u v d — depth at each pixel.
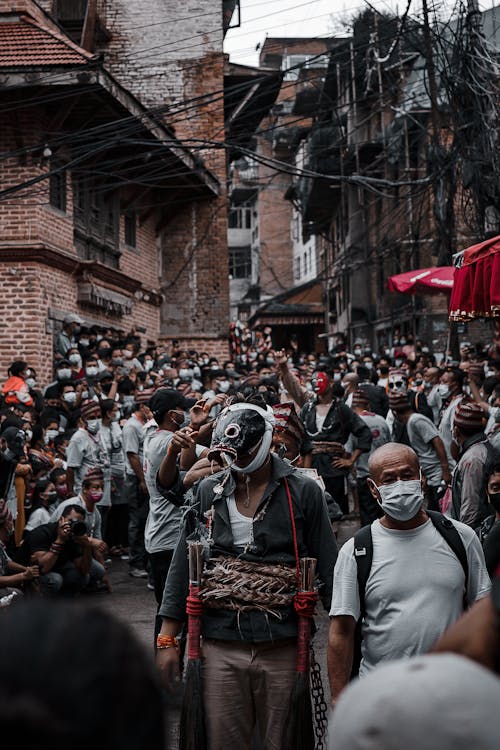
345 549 3.50
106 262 19.56
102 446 10.50
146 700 0.83
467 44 14.25
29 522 9.28
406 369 17.64
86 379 14.42
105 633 0.83
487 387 10.33
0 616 0.85
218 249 24.83
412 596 3.37
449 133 19.19
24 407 11.62
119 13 24.81
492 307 8.66
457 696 0.94
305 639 3.55
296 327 54.06
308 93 35.22
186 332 24.80
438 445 8.91
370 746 0.94
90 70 14.65
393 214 30.23
